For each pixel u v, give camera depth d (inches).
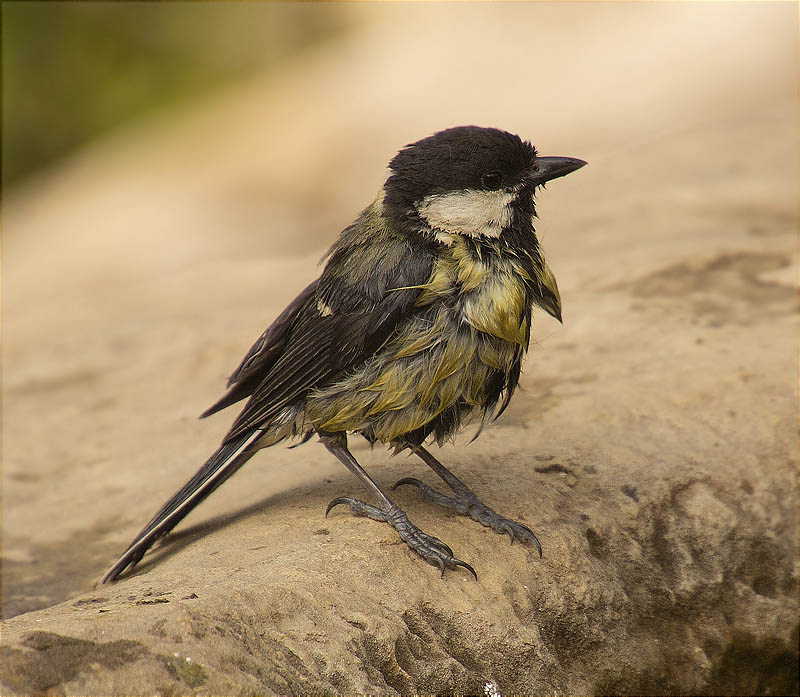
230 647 221.8
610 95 1168.2
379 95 1397.6
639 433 373.4
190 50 1518.2
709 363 427.2
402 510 303.0
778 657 333.4
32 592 350.9
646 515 332.8
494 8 1555.1
